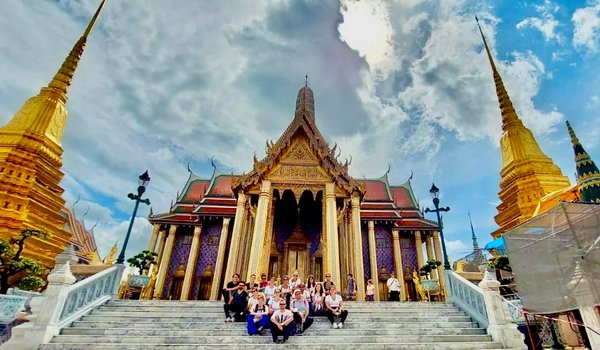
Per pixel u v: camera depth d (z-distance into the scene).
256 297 9.46
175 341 8.11
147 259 17.95
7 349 7.31
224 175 31.92
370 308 10.96
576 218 8.09
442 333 9.08
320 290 11.06
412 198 31.19
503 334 8.42
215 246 26.34
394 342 8.53
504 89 25.17
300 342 8.32
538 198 18.78
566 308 8.03
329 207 16.84
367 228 26.52
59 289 8.40
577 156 14.16
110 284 11.12
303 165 18.31
